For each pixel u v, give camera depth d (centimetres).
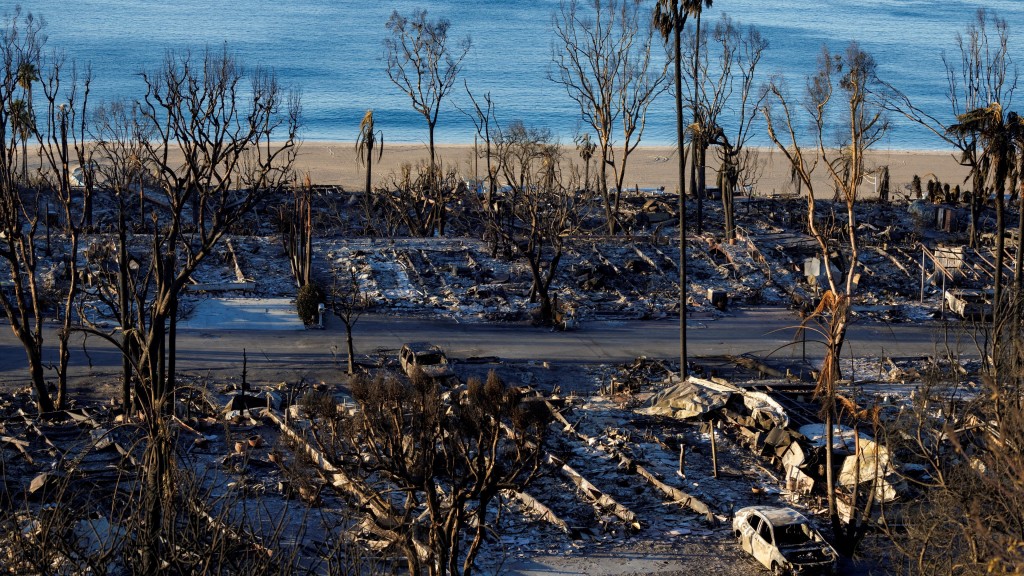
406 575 4378
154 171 14438
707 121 13762
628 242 12444
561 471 6078
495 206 13475
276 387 7719
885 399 7219
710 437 6781
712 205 15125
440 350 8331
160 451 3469
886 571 4644
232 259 11231
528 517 5456
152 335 5566
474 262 11594
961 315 10044
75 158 18275
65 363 7100
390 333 9331
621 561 4966
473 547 3925
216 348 8712
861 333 9662
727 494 5803
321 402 3959
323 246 12094
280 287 10550
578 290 10831
